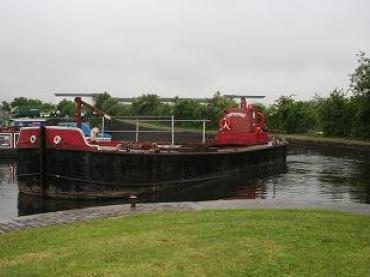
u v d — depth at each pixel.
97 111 24.84
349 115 57.09
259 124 32.69
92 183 19.17
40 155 19.34
